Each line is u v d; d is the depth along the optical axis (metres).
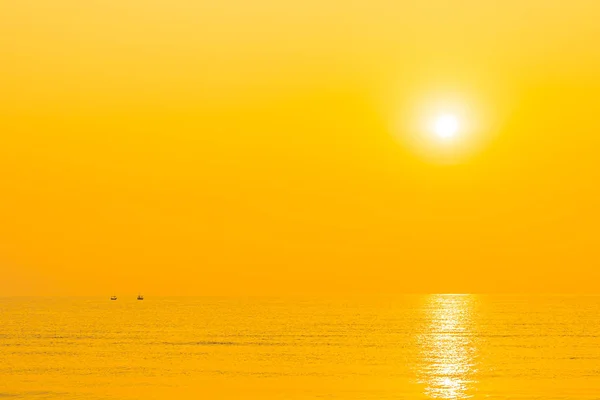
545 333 184.62
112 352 139.50
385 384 96.19
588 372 108.75
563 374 106.75
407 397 85.25
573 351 139.75
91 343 157.75
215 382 98.69
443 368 114.81
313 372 110.25
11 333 185.12
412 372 109.69
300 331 194.50
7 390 90.50
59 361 124.62
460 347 149.25
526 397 84.31
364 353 138.25
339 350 143.88
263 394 87.69
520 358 128.38
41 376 104.81
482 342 160.12
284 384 96.62
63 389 91.50
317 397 85.69
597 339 165.88
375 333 186.25
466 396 85.19
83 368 114.69
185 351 141.62
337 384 96.56
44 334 182.62
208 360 126.44
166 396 86.50
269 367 116.56
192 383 97.75
